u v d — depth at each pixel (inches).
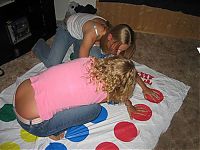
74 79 39.9
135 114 58.1
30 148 51.3
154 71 70.7
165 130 57.1
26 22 72.8
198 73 73.8
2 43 69.6
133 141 53.1
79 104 41.4
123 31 45.6
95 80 39.1
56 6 87.2
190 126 59.4
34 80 42.5
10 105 59.5
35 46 68.3
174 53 80.4
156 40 85.1
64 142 52.3
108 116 57.5
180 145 55.4
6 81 68.0
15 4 66.7
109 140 52.9
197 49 82.4
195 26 83.0
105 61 39.9
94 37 50.7
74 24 56.4
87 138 53.0
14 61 74.5
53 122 46.4
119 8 83.1
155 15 82.2
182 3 77.2
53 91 40.0
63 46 61.7
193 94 66.9
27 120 43.9
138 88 64.3
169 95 63.7
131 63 39.8
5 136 53.1
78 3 88.3
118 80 38.2
